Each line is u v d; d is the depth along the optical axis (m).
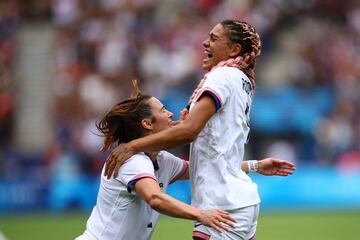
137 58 68.69
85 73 69.69
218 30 20.69
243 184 20.12
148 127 20.67
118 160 19.50
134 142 19.48
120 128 20.78
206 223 18.41
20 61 75.00
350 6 75.69
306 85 67.25
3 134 70.75
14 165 63.53
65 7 75.56
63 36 74.06
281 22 73.56
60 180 59.59
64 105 68.19
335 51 71.56
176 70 67.00
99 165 60.38
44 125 72.75
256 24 71.06
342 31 74.25
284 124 63.41
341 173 59.94
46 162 63.41
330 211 56.31
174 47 69.19
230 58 20.62
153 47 69.06
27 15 76.56
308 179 59.50
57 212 58.00
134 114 20.59
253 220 20.38
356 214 54.06
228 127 19.97
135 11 72.94
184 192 55.97
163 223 48.97
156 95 64.06
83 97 67.50
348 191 59.56
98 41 71.12
